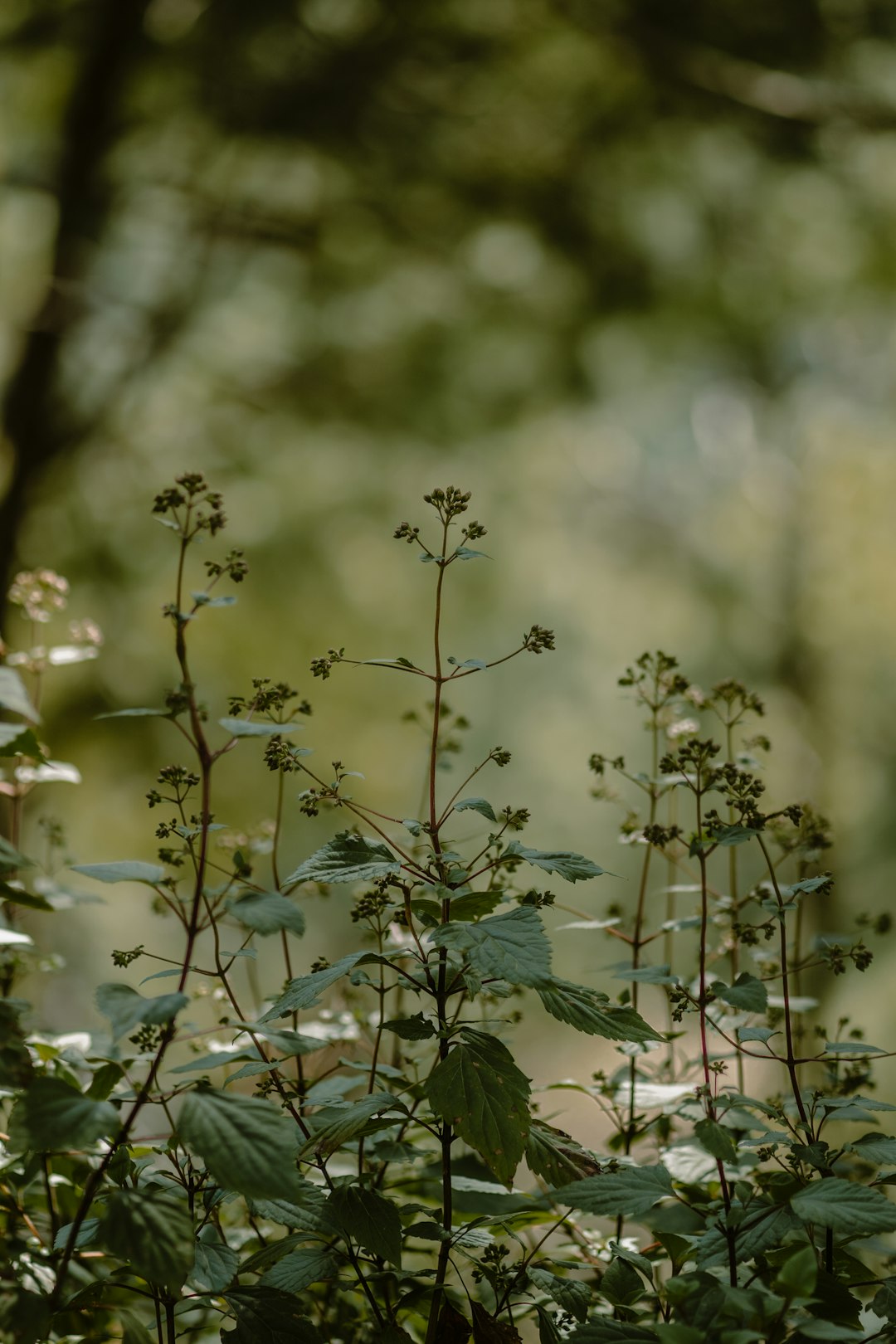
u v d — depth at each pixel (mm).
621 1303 1674
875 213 7766
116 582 8250
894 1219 1455
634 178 7883
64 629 7820
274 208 7957
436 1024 1839
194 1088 1441
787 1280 1350
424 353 8570
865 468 12445
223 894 1692
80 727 7805
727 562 14547
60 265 7488
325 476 9461
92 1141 1311
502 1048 1614
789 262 8234
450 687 10211
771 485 14109
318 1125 1743
